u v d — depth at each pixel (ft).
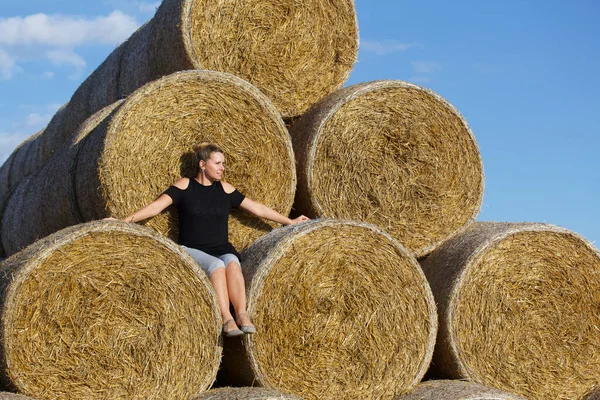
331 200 25.89
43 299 19.01
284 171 25.31
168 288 20.40
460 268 24.35
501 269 24.73
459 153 27.40
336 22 28.60
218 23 26.89
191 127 24.32
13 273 18.83
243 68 27.25
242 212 24.98
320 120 25.84
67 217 25.79
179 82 24.08
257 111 25.03
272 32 27.66
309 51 28.17
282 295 21.70
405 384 22.95
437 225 26.96
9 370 18.57
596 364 25.72
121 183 23.24
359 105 26.25
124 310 19.97
